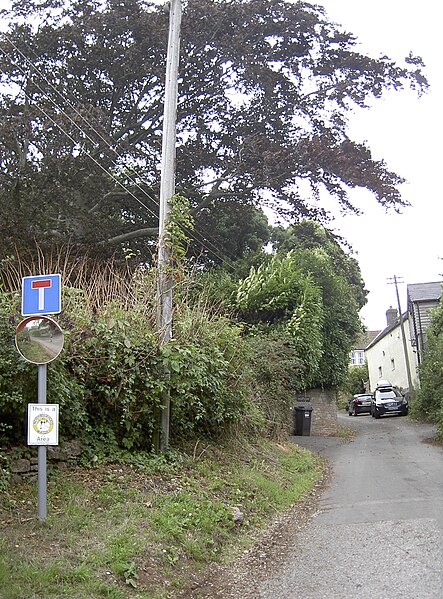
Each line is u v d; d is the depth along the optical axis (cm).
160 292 1052
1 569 521
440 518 851
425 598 547
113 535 646
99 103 2369
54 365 802
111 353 918
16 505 692
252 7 2184
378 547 728
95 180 2155
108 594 528
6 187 2073
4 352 769
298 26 2214
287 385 1888
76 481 798
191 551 677
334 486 1190
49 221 2039
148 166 2359
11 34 2170
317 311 2189
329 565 671
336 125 2338
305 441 2036
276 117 2355
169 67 1195
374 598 557
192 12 2172
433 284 4306
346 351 2630
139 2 2195
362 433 2445
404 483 1166
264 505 947
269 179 2208
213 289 2050
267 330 2091
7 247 1800
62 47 2255
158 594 561
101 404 934
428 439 2012
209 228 2602
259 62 2261
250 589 607
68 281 1085
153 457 957
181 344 1060
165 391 992
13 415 795
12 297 870
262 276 2175
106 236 2173
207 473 985
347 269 3650
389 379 5322
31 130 2016
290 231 3550
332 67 2298
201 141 2416
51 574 532
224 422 1220
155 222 2442
